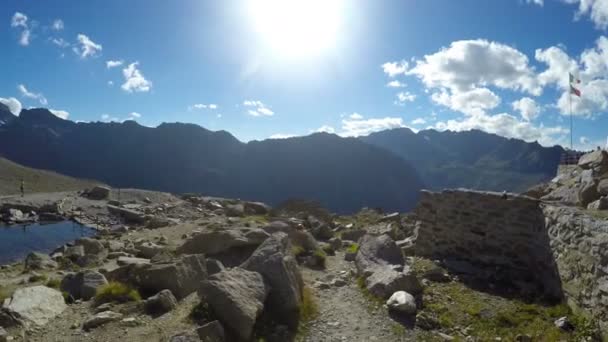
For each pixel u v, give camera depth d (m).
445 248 15.95
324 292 12.77
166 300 10.40
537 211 13.72
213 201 45.19
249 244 16.47
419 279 13.20
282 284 10.68
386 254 14.59
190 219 33.66
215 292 9.35
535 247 13.55
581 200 13.13
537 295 11.81
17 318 9.39
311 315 10.72
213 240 16.42
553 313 10.20
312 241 18.28
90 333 9.12
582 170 17.83
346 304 11.62
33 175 86.75
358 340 9.42
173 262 12.53
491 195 15.10
